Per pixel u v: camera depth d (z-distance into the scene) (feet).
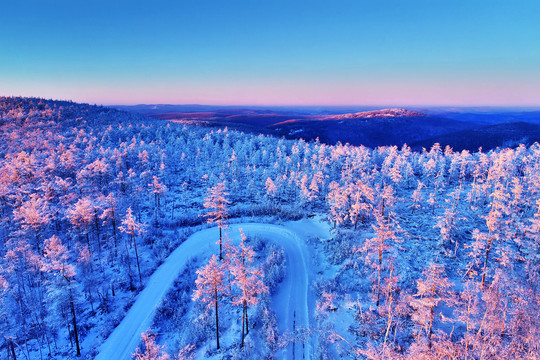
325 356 87.56
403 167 277.64
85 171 229.66
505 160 229.86
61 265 104.06
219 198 159.02
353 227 181.37
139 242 177.27
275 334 99.66
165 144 400.47
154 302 129.49
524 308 73.77
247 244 171.63
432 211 196.75
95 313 124.88
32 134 399.24
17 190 199.52
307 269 144.25
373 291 111.55
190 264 154.81
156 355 79.36
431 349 74.59
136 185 247.09
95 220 163.63
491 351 70.54
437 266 84.23
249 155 387.75
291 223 207.31
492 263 124.88
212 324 110.73
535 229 116.47
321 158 322.34
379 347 85.97
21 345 110.63
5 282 112.06
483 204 203.92
